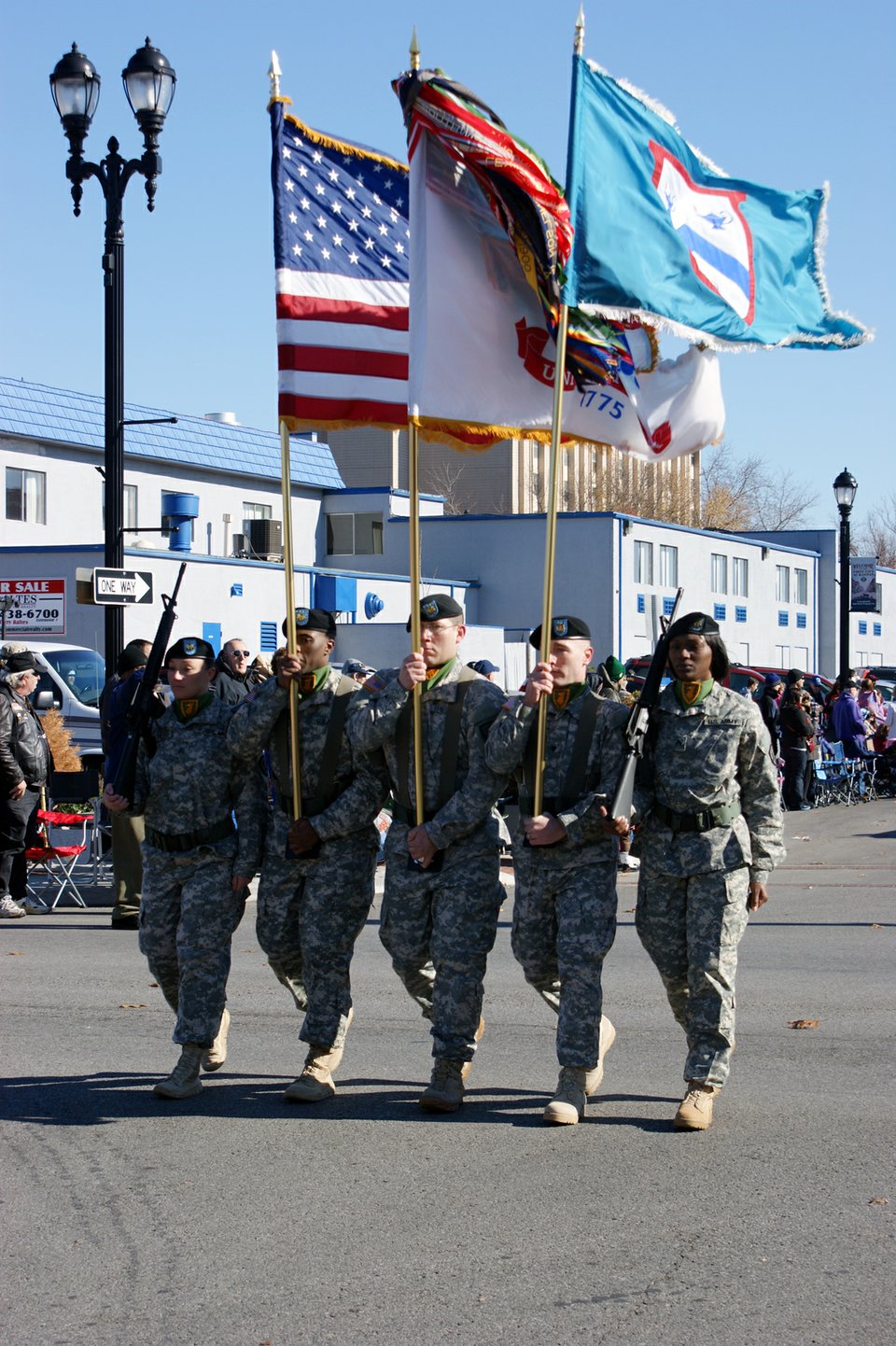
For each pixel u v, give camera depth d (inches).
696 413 336.8
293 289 316.2
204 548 1918.1
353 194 326.0
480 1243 219.1
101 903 599.5
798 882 673.6
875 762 1132.5
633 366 325.4
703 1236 221.0
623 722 281.1
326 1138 272.7
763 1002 396.8
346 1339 188.2
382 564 2031.3
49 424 1717.5
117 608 645.9
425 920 292.5
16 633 1060.5
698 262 315.6
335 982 299.1
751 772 278.4
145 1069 326.3
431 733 287.7
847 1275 205.6
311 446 2107.5
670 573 2010.3
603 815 269.6
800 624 2402.8
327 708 297.0
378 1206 235.8
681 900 279.9
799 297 337.7
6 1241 223.9
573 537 1883.6
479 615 1932.8
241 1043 352.2
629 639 1893.5
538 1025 369.4
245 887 300.5
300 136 319.3
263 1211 234.4
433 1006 289.7
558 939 281.3
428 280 301.7
